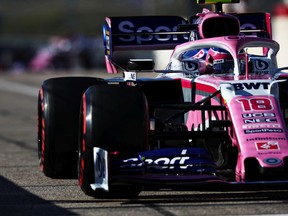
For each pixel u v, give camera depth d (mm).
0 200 22125
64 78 26125
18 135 41562
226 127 22266
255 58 24672
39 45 155750
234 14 29359
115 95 21578
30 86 86688
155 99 26000
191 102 24625
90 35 181750
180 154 21219
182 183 20047
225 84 22031
